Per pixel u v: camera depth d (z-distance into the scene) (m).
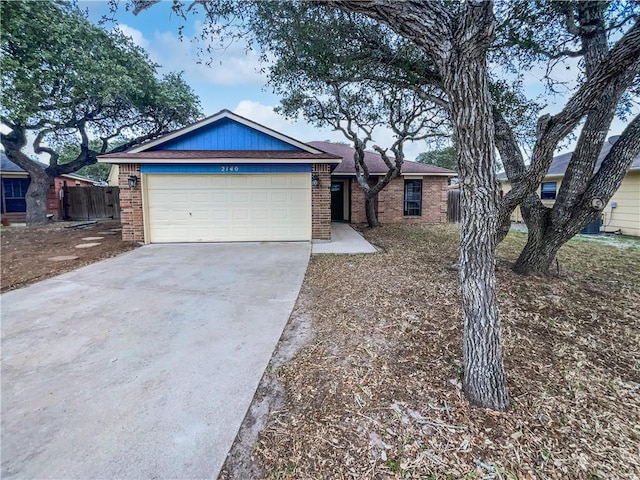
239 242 9.09
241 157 8.51
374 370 2.79
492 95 5.24
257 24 4.90
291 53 5.71
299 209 9.12
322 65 5.56
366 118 10.16
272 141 9.41
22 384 2.61
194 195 8.91
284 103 9.25
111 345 3.27
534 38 4.90
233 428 2.16
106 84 12.02
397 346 3.18
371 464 1.87
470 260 2.35
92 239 9.79
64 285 5.21
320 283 5.32
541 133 3.98
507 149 5.23
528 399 2.43
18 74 10.87
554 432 2.11
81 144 15.22
